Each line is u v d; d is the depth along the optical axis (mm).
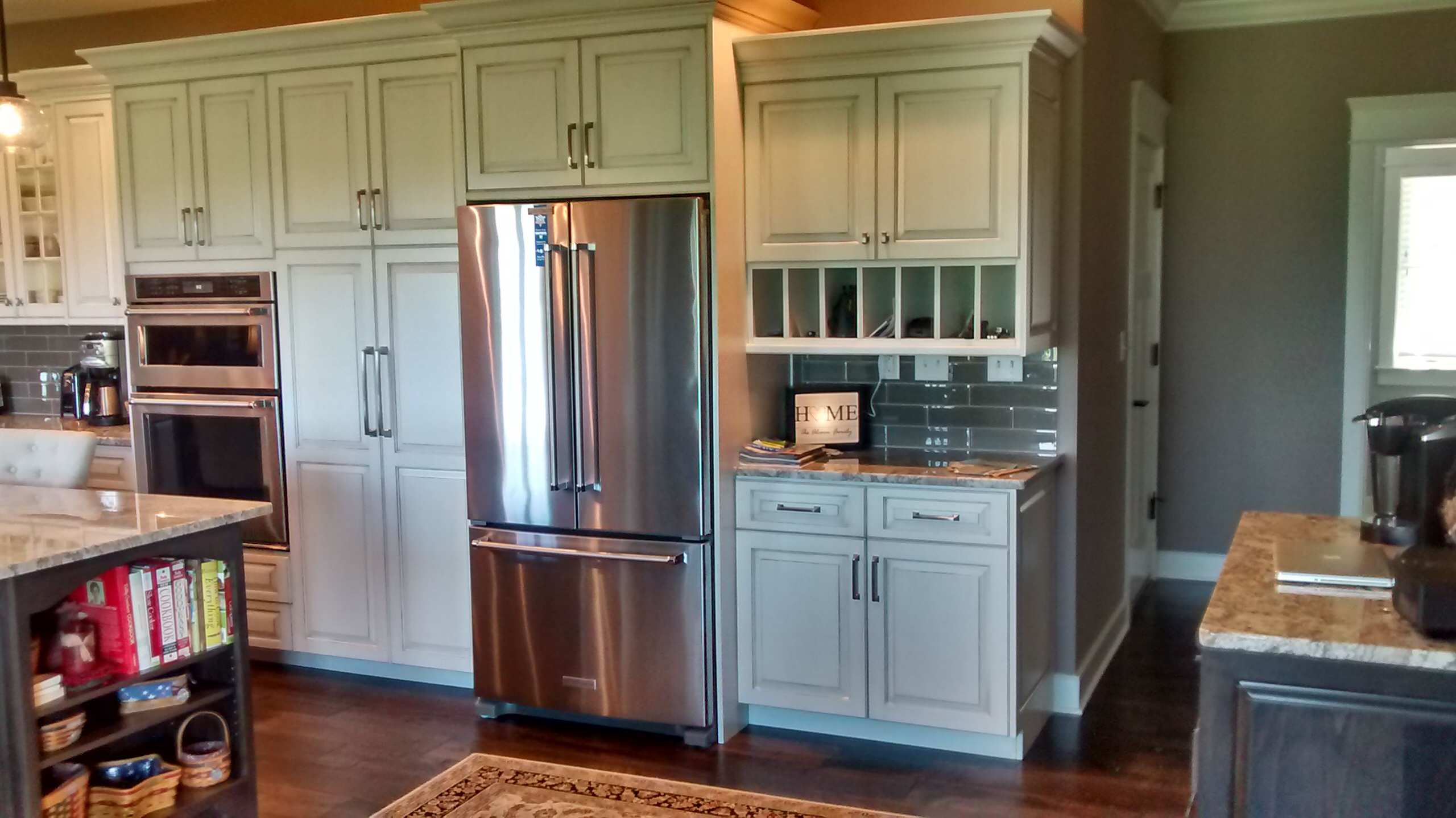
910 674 3604
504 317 3816
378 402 4230
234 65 4289
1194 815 2121
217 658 3123
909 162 3602
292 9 4855
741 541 3777
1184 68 5328
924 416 4129
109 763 2891
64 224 4984
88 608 2830
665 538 3723
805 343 3824
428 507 4215
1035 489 3641
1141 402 5176
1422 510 2125
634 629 3766
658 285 3627
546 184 3824
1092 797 3305
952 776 3463
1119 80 4422
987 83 3477
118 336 5273
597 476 3762
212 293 4461
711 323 3648
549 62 3773
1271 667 1864
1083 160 3889
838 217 3711
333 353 4293
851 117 3660
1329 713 1835
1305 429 5312
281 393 4391
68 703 2645
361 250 4199
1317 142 5160
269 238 4332
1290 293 5273
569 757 3668
